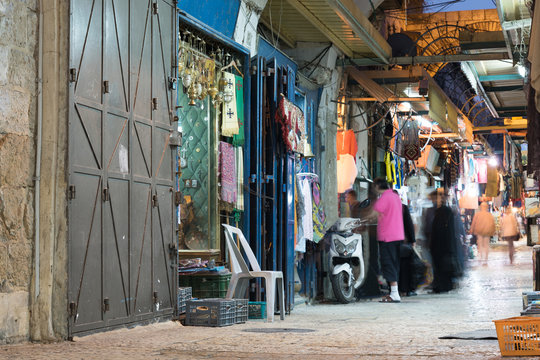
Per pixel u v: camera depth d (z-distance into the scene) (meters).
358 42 13.12
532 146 7.66
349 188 13.88
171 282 7.28
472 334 5.84
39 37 5.59
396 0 18.19
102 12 6.11
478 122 25.33
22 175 5.41
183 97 9.02
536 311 5.77
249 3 9.71
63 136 5.57
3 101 5.25
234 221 9.42
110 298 6.12
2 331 5.20
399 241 11.74
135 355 4.71
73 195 5.58
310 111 12.55
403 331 6.41
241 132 9.38
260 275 7.83
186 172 8.99
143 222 6.73
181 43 8.03
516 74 18.47
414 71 13.77
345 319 8.23
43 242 5.50
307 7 11.10
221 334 6.18
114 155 6.23
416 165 22.11
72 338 5.50
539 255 9.55
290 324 7.41
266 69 9.62
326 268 12.85
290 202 10.12
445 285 13.24
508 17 10.95
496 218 40.84
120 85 6.39
